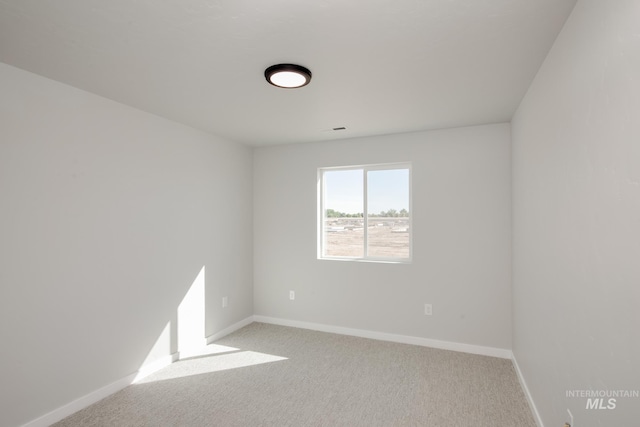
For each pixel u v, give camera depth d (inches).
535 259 88.0
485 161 135.7
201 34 66.9
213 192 151.6
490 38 68.6
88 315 99.7
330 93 100.2
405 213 154.9
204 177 146.3
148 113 119.6
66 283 94.2
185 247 135.9
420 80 90.4
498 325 133.7
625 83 41.1
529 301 96.0
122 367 109.7
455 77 88.3
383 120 129.0
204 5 57.1
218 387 109.7
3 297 81.2
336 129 142.7
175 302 130.9
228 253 161.5
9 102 82.0
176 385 111.1
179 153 133.1
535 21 62.5
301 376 117.1
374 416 93.4
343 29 64.9
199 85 94.2
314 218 167.6
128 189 112.1
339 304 161.9
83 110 98.3
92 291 101.0
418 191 146.1
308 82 87.0
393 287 150.9
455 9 58.4
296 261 171.5
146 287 118.6
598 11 48.8
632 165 39.6
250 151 178.5
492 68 82.7
